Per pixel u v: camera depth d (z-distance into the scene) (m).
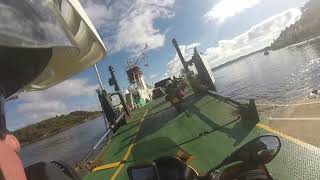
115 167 10.83
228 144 9.12
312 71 50.12
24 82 1.26
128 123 20.97
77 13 1.89
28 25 1.12
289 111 10.38
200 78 19.31
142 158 10.58
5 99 1.23
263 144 3.93
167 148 10.74
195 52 19.34
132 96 33.28
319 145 6.88
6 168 0.99
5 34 1.00
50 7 1.34
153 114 20.30
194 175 4.27
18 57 1.13
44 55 1.26
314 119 8.45
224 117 12.11
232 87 70.50
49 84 2.35
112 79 24.33
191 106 16.80
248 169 3.93
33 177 1.64
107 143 16.11
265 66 105.12
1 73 1.12
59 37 1.30
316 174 5.85
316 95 15.41
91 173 10.98
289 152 7.13
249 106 10.12
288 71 63.81
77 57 2.21
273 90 44.09
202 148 9.48
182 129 12.77
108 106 19.98
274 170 6.60
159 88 37.03
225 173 4.00
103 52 2.51
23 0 1.15
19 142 1.16
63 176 1.81
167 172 4.20
